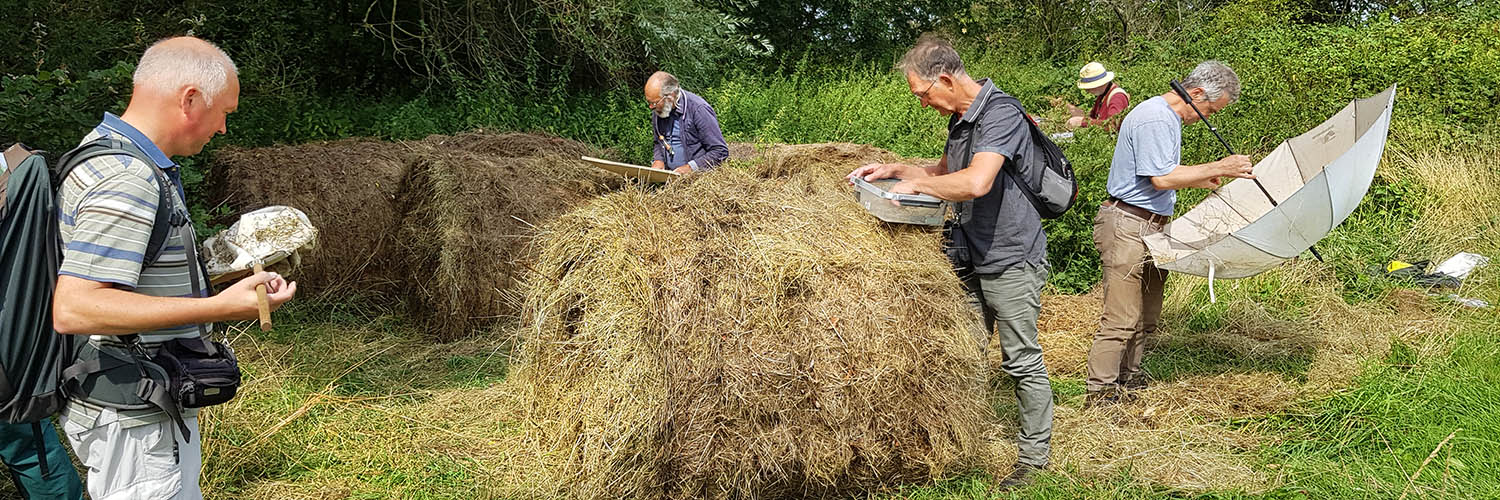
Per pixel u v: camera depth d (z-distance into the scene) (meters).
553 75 11.36
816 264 2.86
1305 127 6.95
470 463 3.46
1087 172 5.73
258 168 5.40
